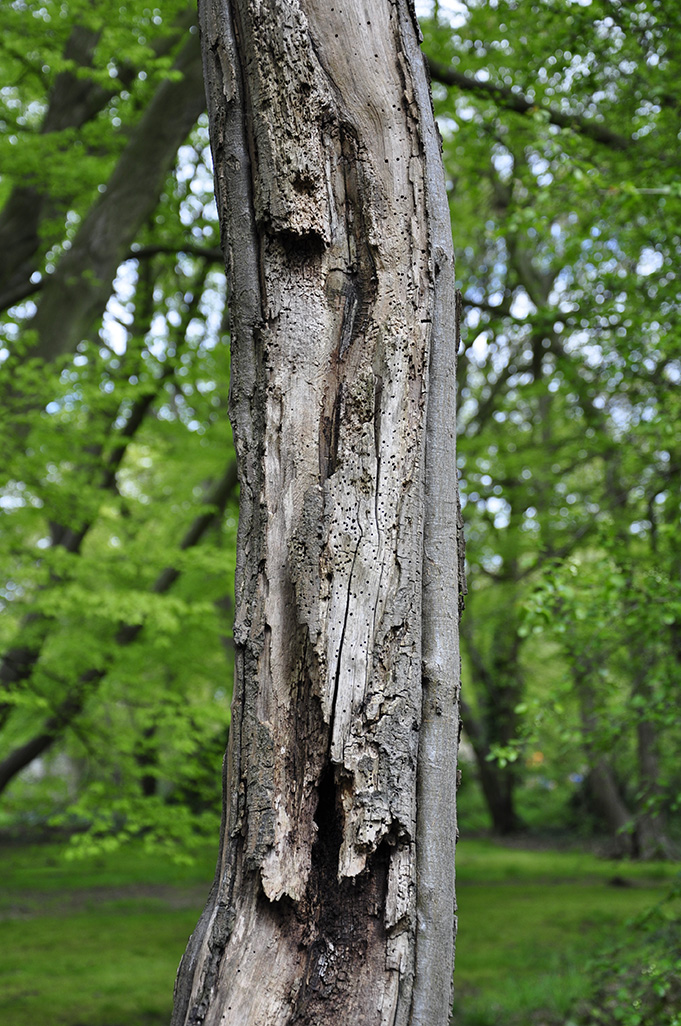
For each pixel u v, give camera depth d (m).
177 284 11.52
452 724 1.63
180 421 9.43
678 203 5.11
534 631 3.74
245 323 1.70
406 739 1.55
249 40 1.69
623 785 15.97
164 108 6.71
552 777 16.94
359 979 1.48
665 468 5.82
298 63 1.65
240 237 1.71
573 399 8.12
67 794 7.23
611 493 7.60
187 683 8.39
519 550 10.61
